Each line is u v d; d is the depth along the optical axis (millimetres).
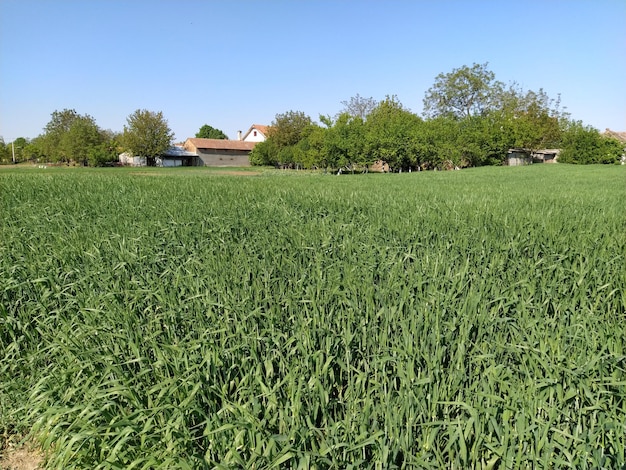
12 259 6379
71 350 3625
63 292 4781
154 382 3385
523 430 2549
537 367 3139
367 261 5496
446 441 2744
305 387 3021
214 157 102750
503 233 7160
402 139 53031
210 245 6762
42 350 3855
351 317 3889
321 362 3201
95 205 11195
